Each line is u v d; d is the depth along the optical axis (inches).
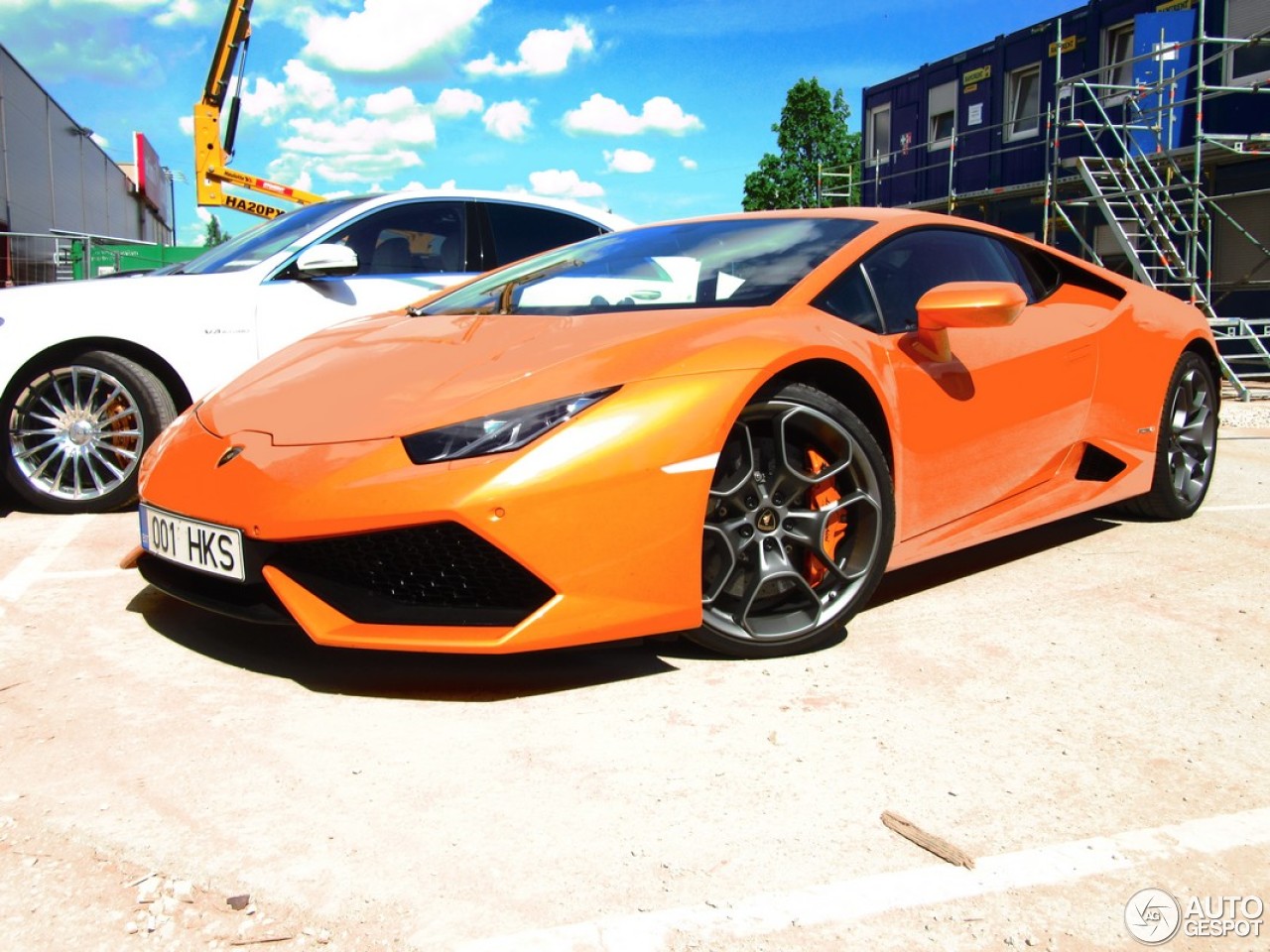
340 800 68.5
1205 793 70.2
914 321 110.2
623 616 83.4
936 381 107.0
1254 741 78.4
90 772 72.7
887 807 67.8
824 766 73.6
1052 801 68.8
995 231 131.6
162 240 2664.9
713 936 54.4
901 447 102.3
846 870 60.5
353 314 189.3
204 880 59.4
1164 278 473.7
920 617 107.3
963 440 111.0
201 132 473.4
